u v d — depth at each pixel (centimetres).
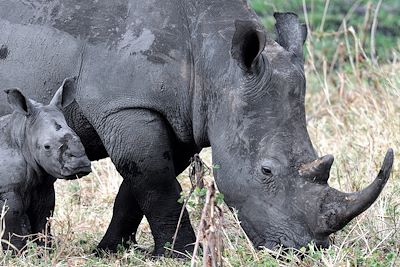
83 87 1878
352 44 3694
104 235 2023
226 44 1833
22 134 1819
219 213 1622
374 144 2419
